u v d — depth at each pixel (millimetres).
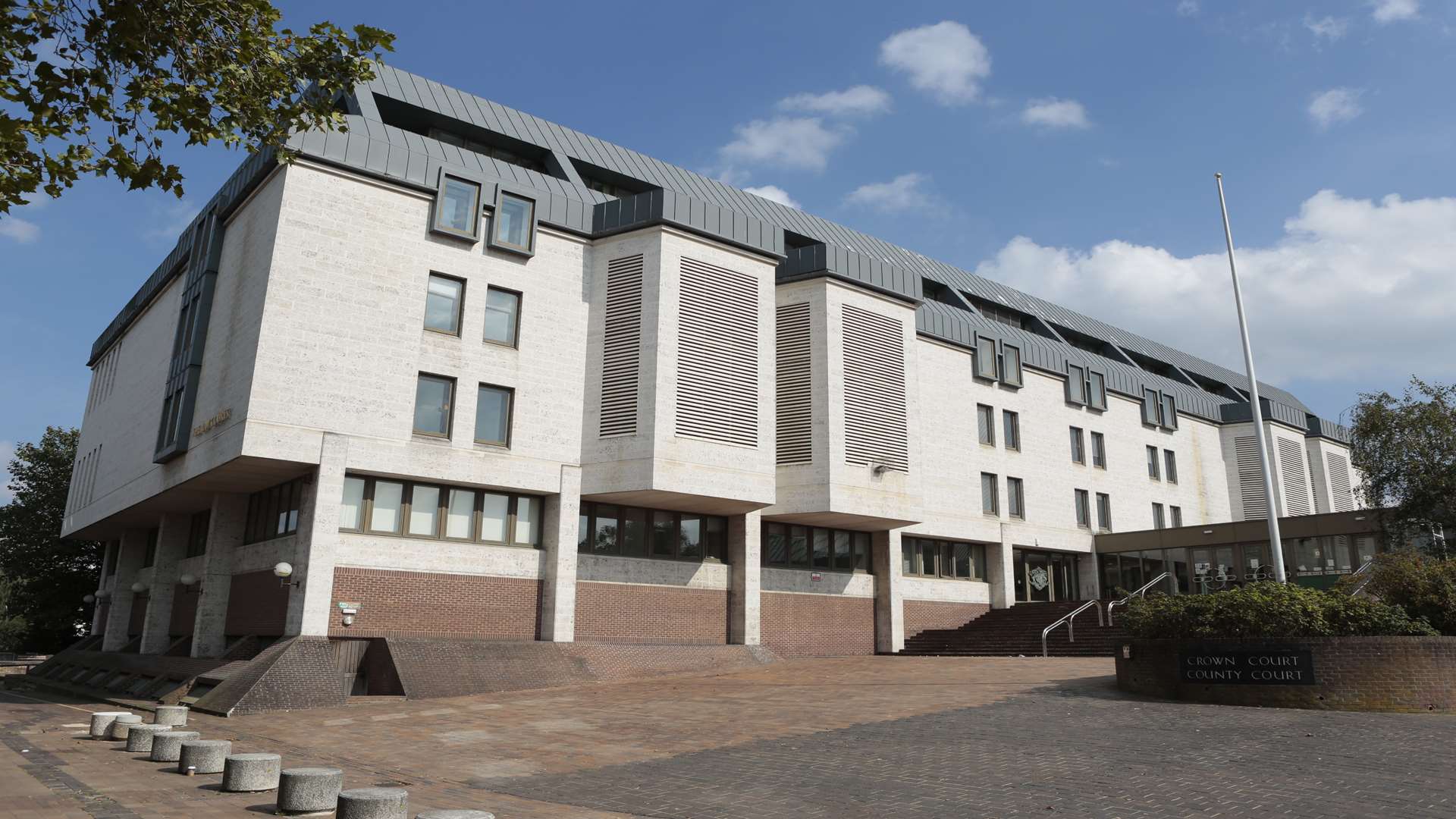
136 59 9234
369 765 11172
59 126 9047
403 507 21875
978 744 11617
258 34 9836
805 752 11398
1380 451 27438
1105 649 25500
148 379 28734
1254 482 44125
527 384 23578
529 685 20000
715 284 25000
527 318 23906
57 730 14430
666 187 31859
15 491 48281
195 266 25578
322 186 21469
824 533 29703
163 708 14180
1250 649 14844
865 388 27844
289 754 12016
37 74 8781
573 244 25109
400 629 21141
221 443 20938
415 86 27016
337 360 20984
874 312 28672
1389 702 13773
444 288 22969
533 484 23156
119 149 9242
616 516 25031
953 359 33875
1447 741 11070
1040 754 10875
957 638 29484
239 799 9102
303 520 20547
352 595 20672
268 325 20266
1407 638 13984
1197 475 43344
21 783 9555
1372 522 28406
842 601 29500
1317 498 47281
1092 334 44906
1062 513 36344
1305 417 47938
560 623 22953
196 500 25969
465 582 22328
